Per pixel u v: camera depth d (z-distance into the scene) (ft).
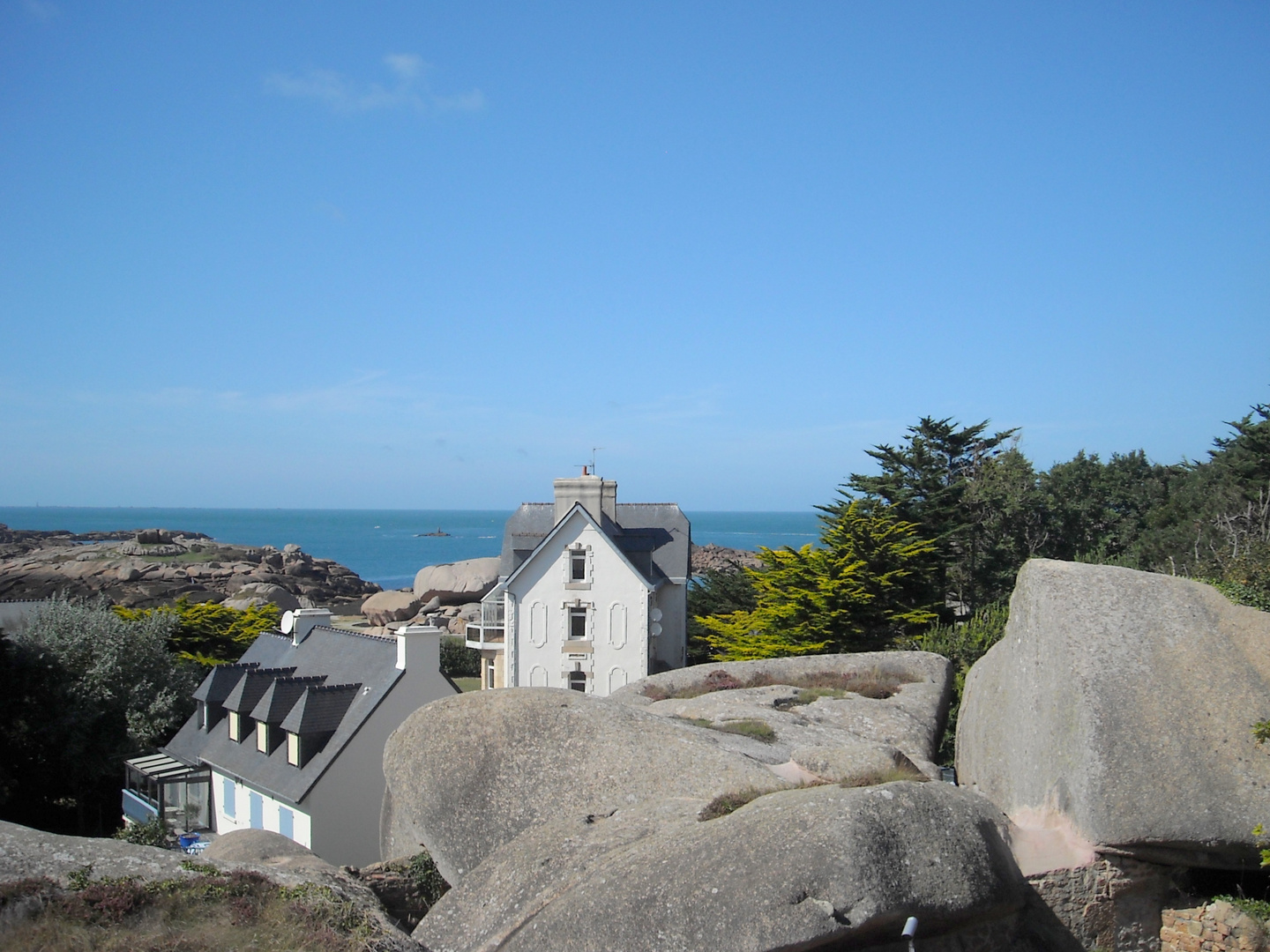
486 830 39.32
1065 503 156.35
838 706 58.08
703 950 27.55
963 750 48.11
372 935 29.40
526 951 30.19
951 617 124.88
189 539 361.51
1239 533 101.14
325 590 298.97
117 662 114.21
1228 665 37.70
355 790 86.38
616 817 36.40
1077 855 36.04
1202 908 36.14
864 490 142.41
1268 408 137.18
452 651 180.75
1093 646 38.93
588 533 131.44
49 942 27.09
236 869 32.04
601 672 131.03
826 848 28.04
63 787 111.04
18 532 545.85
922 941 30.48
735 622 133.18
